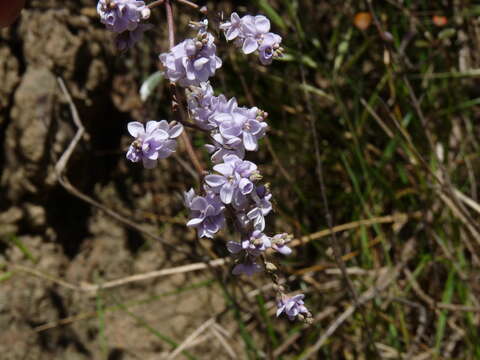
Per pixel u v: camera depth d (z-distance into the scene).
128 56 0.41
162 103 0.43
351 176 0.42
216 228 0.18
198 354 0.41
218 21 0.20
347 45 0.45
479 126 0.47
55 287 0.39
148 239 0.42
